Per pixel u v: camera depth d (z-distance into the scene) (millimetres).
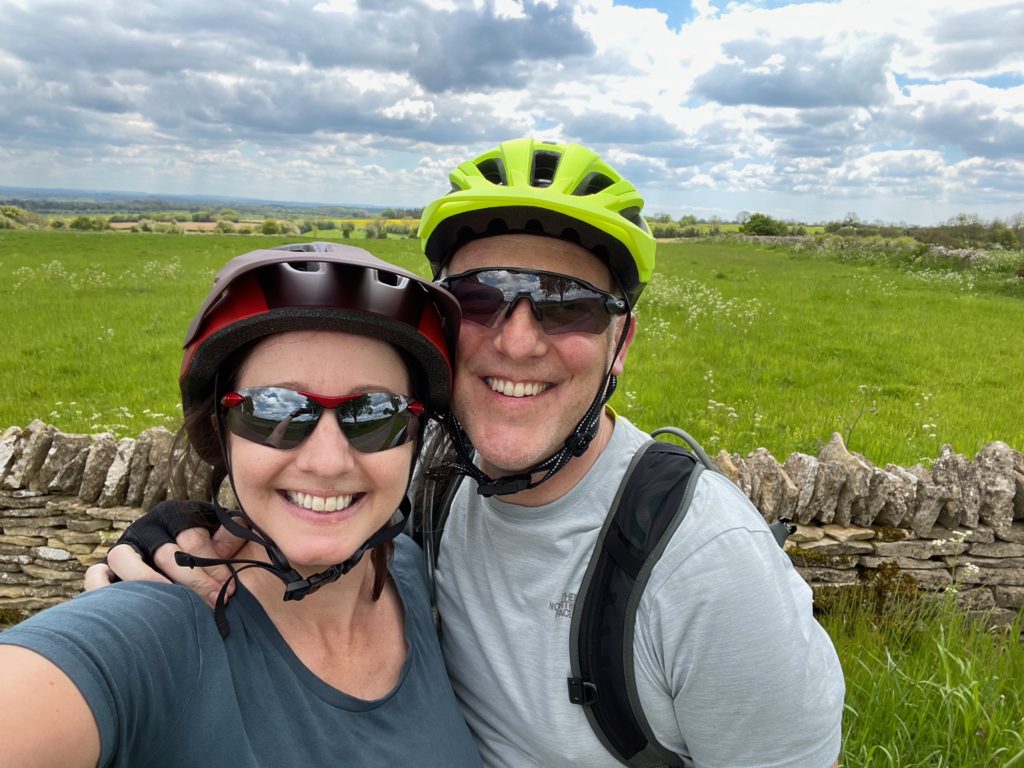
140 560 530
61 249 12633
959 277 9406
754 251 17250
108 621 429
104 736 389
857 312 6453
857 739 1178
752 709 576
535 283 614
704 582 572
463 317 636
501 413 627
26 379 3570
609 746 620
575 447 619
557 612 628
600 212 613
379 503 539
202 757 456
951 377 4184
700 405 3273
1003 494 1629
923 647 1438
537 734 631
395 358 545
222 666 480
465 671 691
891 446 2703
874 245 15359
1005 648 1459
